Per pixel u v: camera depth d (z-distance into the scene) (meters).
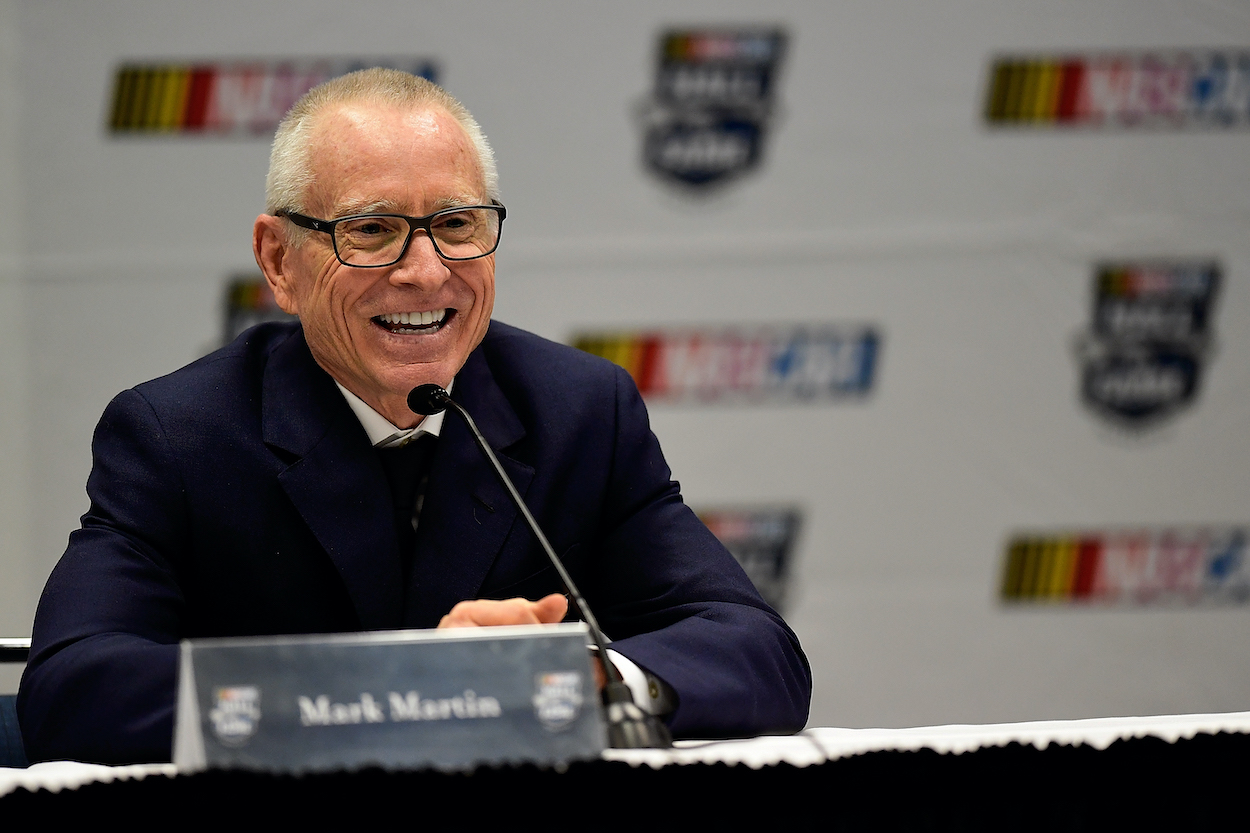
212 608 6.11
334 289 6.04
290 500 6.09
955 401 12.73
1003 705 12.80
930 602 12.77
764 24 12.57
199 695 3.48
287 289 6.47
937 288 12.70
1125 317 12.73
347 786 3.21
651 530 6.48
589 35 12.52
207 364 6.53
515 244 12.55
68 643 5.04
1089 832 3.43
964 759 3.44
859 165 12.65
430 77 12.43
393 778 3.23
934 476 12.73
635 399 6.99
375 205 5.99
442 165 6.09
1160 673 12.80
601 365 7.05
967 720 12.80
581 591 6.63
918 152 12.65
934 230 12.68
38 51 12.13
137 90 12.23
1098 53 12.62
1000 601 12.79
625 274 12.62
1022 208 12.68
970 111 12.64
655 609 6.21
